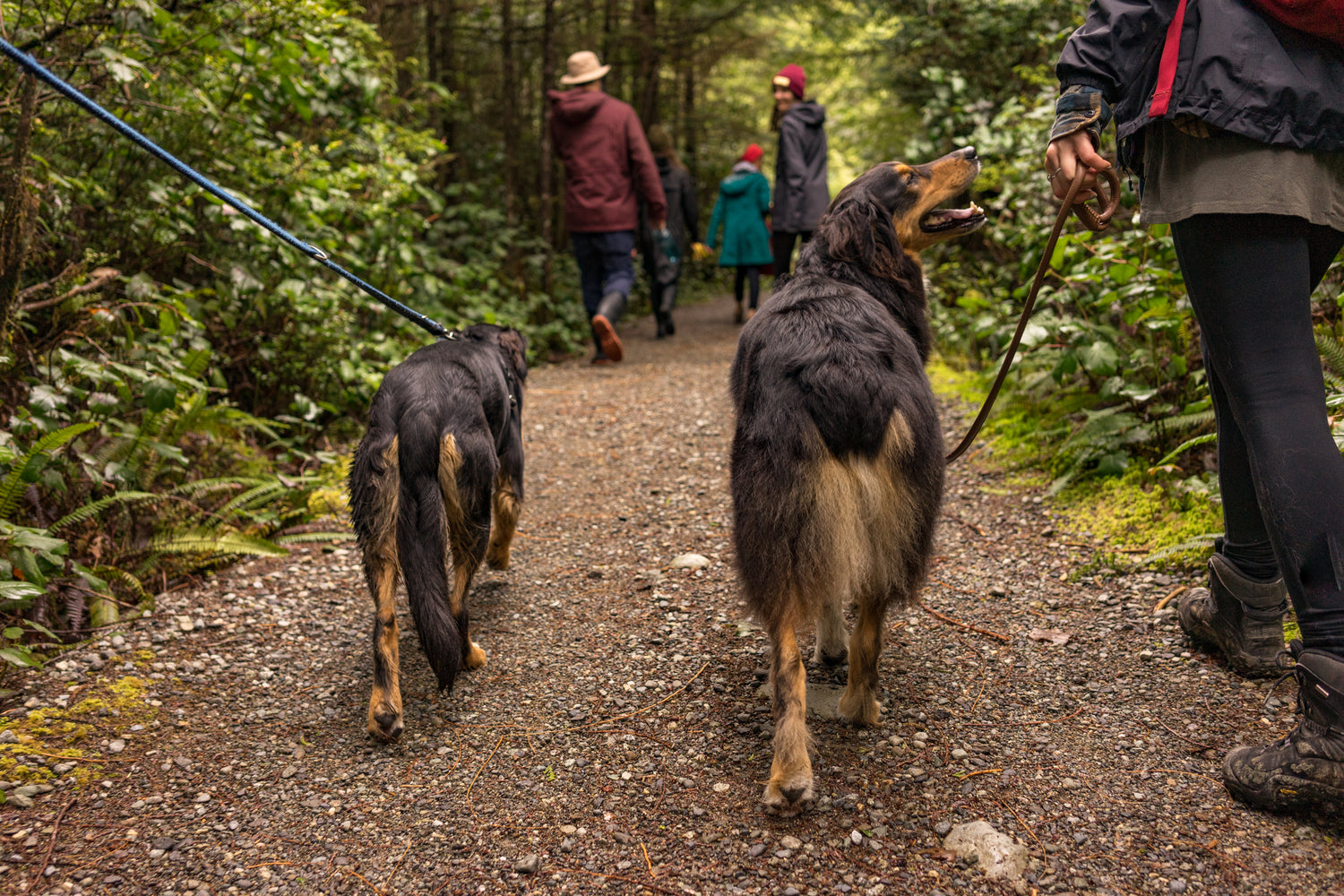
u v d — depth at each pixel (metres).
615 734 2.55
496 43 11.43
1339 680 1.92
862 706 2.50
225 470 4.35
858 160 11.16
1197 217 2.05
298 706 2.75
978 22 7.70
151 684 2.82
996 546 3.74
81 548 3.44
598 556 3.89
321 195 5.27
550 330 8.75
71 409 3.73
